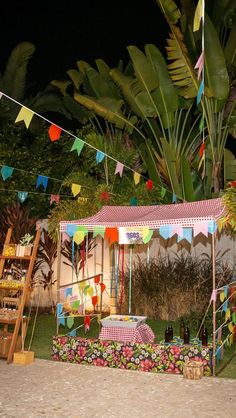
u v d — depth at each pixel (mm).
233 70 11562
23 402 5086
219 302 8812
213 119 11297
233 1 11523
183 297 9422
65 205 9914
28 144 13406
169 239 10266
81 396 5277
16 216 10430
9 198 11688
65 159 12828
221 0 11570
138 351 6340
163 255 10297
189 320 8828
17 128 12641
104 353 6488
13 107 15555
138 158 12547
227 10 11633
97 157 7594
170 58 10648
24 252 7035
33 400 5148
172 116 11586
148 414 4758
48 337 8156
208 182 11547
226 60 11484
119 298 9852
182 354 6176
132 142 12984
